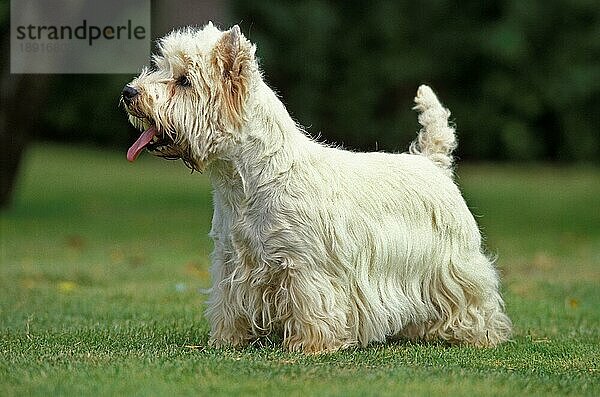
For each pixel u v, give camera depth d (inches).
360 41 1659.7
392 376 309.9
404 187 377.7
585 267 688.4
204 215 1025.5
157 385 291.0
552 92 1667.1
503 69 1668.3
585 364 350.0
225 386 290.8
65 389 285.0
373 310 362.6
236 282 356.2
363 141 1673.2
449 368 327.9
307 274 347.6
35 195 1169.4
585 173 1624.0
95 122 1740.9
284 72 1617.9
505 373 323.6
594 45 1663.4
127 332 408.5
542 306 502.9
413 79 1656.0
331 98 1663.4
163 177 1441.9
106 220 964.6
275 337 368.2
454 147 412.2
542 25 1658.5
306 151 356.8
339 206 354.3
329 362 330.3
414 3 1654.8
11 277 596.4
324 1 1614.2
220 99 344.2
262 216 349.1
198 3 1285.7
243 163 349.1
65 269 637.9
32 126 973.8
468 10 1672.0
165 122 345.7
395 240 369.4
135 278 609.0
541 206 1172.5
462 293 390.0
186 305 497.7
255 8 1560.0
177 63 348.8
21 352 351.9
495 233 929.5
